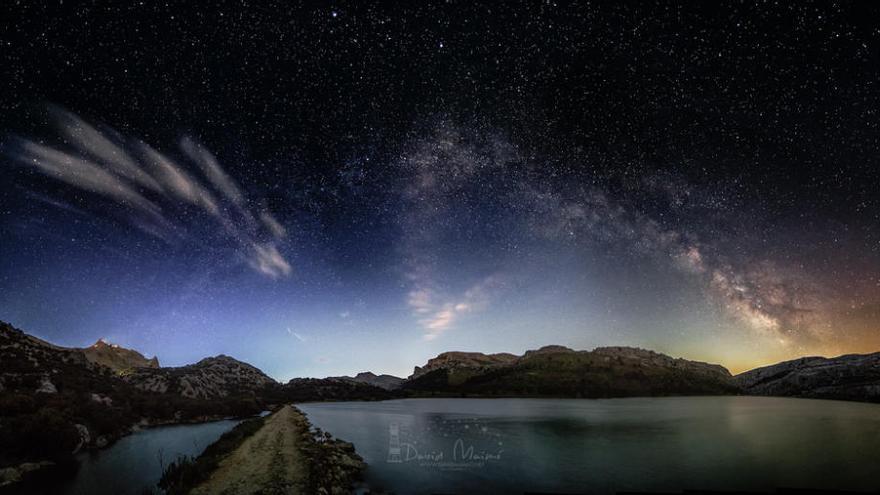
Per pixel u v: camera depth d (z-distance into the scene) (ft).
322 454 98.37
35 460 91.56
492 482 90.53
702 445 146.61
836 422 215.31
